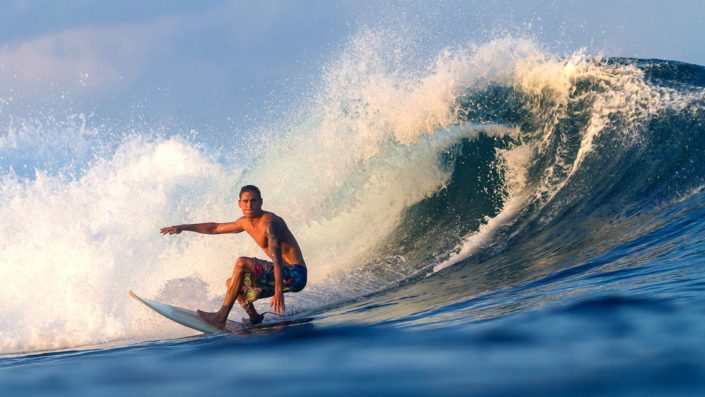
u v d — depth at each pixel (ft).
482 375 7.39
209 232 20.85
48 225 27.27
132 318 21.04
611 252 19.43
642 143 27.17
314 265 27.84
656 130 27.32
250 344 11.53
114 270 26.43
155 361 10.70
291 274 19.65
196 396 7.59
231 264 27.73
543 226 25.59
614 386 6.47
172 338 17.12
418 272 24.56
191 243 28.55
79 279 24.99
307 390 7.38
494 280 19.35
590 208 25.36
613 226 22.89
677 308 10.14
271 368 8.89
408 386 7.18
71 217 27.96
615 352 7.93
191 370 9.39
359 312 17.58
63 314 22.58
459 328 10.95
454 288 19.42
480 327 10.75
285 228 20.06
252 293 19.48
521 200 28.35
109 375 9.68
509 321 11.00
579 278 16.38
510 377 7.18
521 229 26.07
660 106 28.17
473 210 28.86
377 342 10.21
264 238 20.10
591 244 21.40
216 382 8.31
